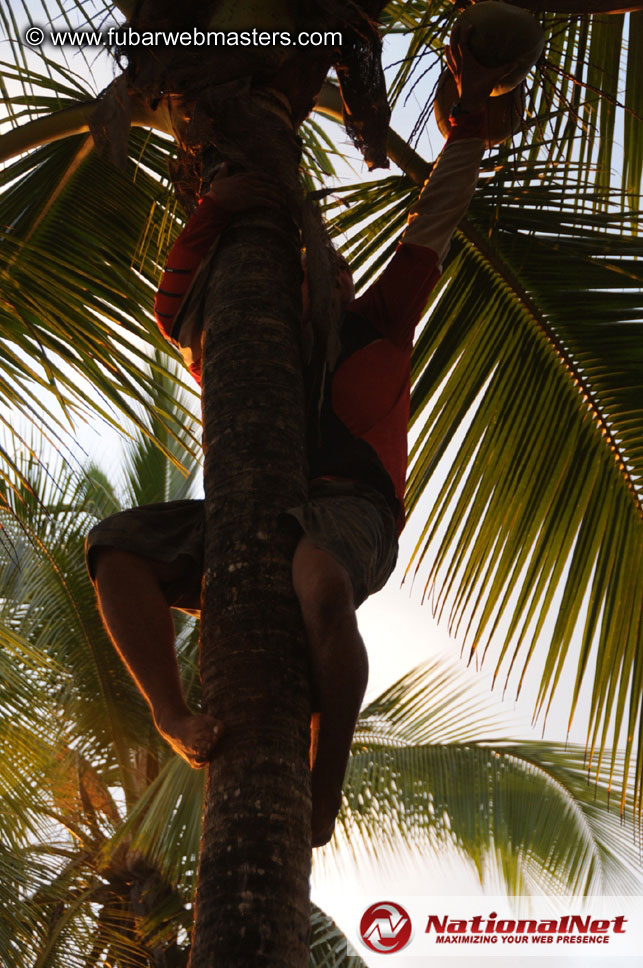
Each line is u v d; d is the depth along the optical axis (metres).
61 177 3.65
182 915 7.45
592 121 3.57
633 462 3.47
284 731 1.56
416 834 8.24
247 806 1.48
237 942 1.37
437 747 8.70
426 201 2.36
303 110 2.40
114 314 3.37
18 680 7.68
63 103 3.57
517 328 3.56
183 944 7.67
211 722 1.57
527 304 3.54
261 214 2.14
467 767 8.51
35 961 7.13
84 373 3.27
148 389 3.28
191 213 2.48
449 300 3.62
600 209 3.50
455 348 3.60
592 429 3.52
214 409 1.88
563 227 3.48
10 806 7.66
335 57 2.44
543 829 8.16
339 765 1.73
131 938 7.75
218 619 1.67
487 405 3.54
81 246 3.62
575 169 3.41
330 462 2.08
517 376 3.55
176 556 2.03
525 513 3.47
